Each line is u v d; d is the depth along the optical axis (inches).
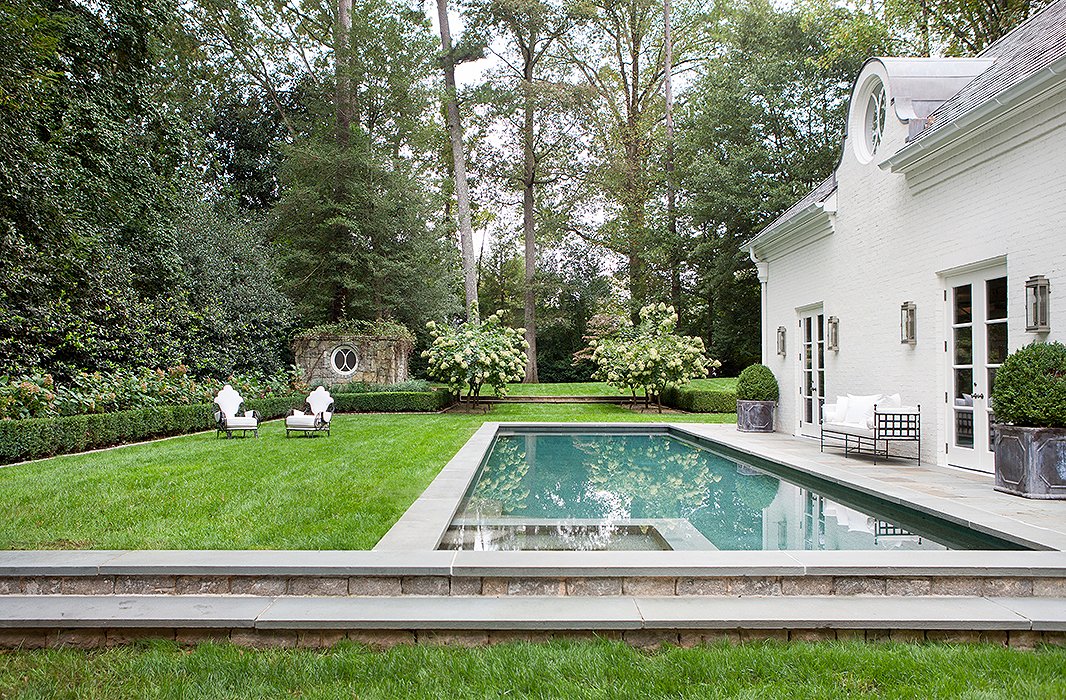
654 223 979.3
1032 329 227.8
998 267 257.1
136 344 540.7
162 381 489.7
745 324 985.5
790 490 276.1
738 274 930.7
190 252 663.1
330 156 812.6
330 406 466.0
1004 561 132.5
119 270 537.0
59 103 461.7
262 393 634.8
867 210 350.3
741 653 109.3
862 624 116.2
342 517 187.9
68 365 449.4
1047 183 225.8
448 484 239.3
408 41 866.1
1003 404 217.0
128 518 188.7
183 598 127.9
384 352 788.0
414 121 890.1
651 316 740.7
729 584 129.8
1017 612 120.1
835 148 862.5
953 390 285.3
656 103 1082.1
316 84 884.0
